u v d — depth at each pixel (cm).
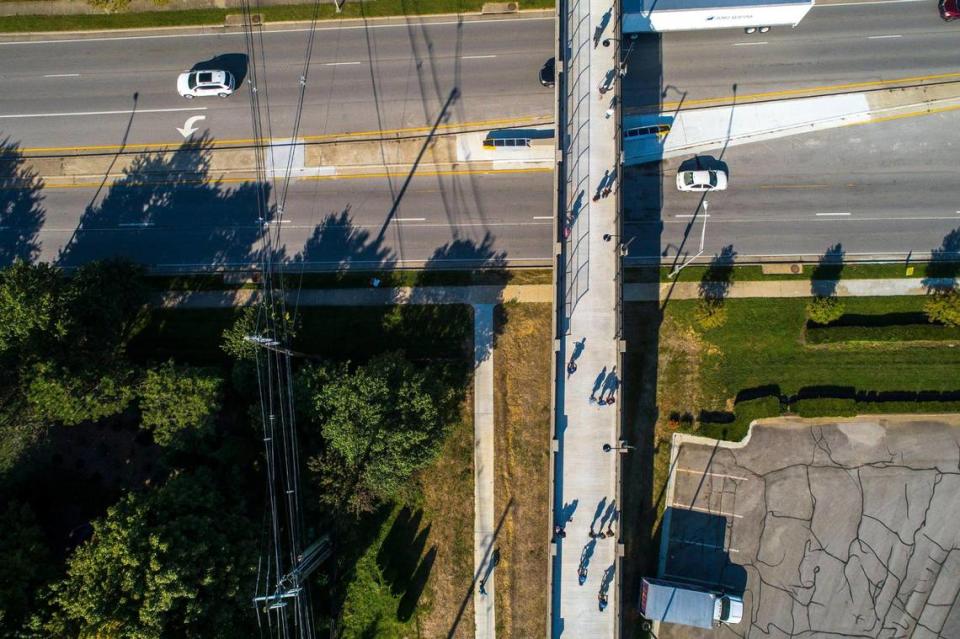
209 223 5138
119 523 3684
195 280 5084
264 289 4766
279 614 4175
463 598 4750
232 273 5091
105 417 4844
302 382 4194
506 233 5012
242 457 4447
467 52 5112
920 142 4925
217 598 3784
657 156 4994
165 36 5247
